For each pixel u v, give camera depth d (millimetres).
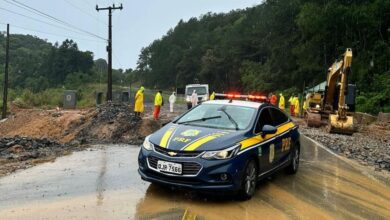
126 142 13578
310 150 13164
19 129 24141
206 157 6324
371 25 46156
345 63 19156
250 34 103750
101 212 5895
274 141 7891
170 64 152875
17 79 111812
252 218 5949
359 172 9820
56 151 11234
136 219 5660
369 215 6465
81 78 116750
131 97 41156
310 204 6848
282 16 69062
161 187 7348
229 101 8422
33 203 6211
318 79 58594
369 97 36688
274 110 8742
